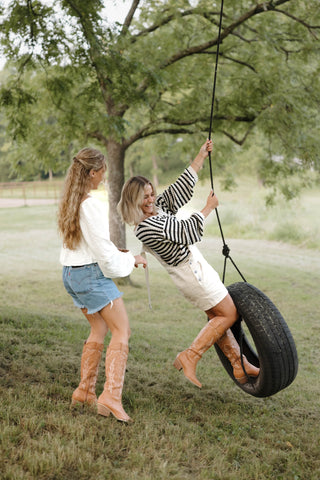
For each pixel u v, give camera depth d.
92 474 2.50
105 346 5.77
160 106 11.76
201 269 3.38
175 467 2.70
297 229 19.70
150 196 3.36
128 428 3.08
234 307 3.44
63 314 8.81
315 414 4.28
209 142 3.67
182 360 3.47
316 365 6.80
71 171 3.21
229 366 3.85
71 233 3.14
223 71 11.43
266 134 10.81
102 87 8.16
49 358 4.53
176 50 10.80
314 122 10.70
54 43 6.93
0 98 8.28
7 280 12.27
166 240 3.27
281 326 3.27
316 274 14.08
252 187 31.38
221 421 3.63
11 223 24.98
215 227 21.59
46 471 2.45
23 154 12.97
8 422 2.84
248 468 2.88
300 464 3.06
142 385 4.27
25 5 6.79
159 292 11.97
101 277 3.21
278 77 10.35
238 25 9.79
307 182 12.70
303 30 10.40
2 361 4.20
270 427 3.71
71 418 3.11
